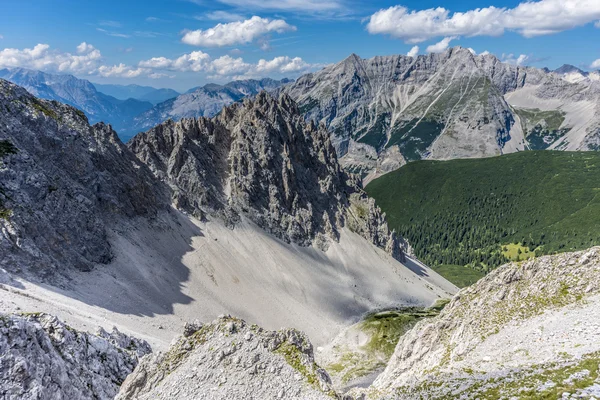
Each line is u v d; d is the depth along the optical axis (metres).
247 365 50.47
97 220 131.88
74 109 157.25
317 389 47.53
